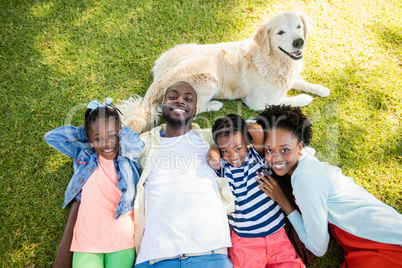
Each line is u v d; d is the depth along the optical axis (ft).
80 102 9.83
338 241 7.49
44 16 11.03
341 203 6.75
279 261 7.08
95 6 11.30
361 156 9.14
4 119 9.40
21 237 8.05
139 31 10.96
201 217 6.88
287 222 8.46
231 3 11.61
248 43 9.50
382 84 10.23
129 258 7.04
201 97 9.48
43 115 9.53
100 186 7.40
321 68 10.58
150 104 9.13
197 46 9.60
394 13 11.50
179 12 11.32
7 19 10.87
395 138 9.34
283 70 9.11
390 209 6.68
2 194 8.50
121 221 7.18
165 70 9.29
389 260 6.25
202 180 7.40
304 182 6.73
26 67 10.16
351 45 10.91
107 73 10.26
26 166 8.85
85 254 6.82
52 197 8.54
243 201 7.50
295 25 8.37
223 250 6.86
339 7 11.63
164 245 6.61
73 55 10.47
